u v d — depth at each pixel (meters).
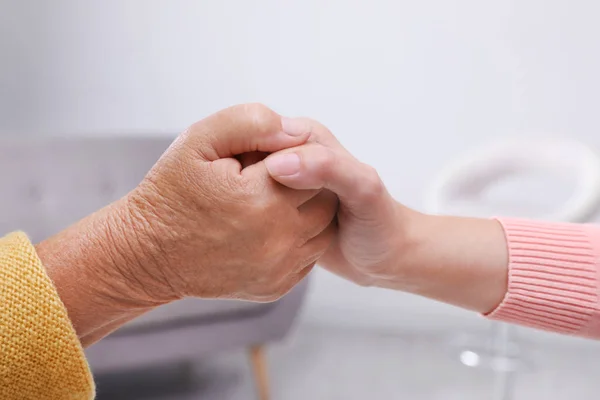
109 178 1.81
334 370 1.94
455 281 0.63
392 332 2.30
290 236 0.52
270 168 0.49
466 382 1.87
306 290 1.59
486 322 2.25
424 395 1.78
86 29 2.49
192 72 2.42
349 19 2.25
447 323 2.29
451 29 2.18
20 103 2.60
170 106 2.47
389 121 2.28
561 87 2.13
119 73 2.49
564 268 0.62
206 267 0.51
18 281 0.42
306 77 2.32
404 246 0.61
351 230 0.58
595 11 2.06
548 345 2.16
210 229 0.49
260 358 1.59
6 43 2.58
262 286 0.53
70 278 0.48
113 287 0.50
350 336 2.25
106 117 2.54
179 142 0.50
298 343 2.17
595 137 2.12
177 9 2.39
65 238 0.50
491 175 1.94
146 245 0.49
